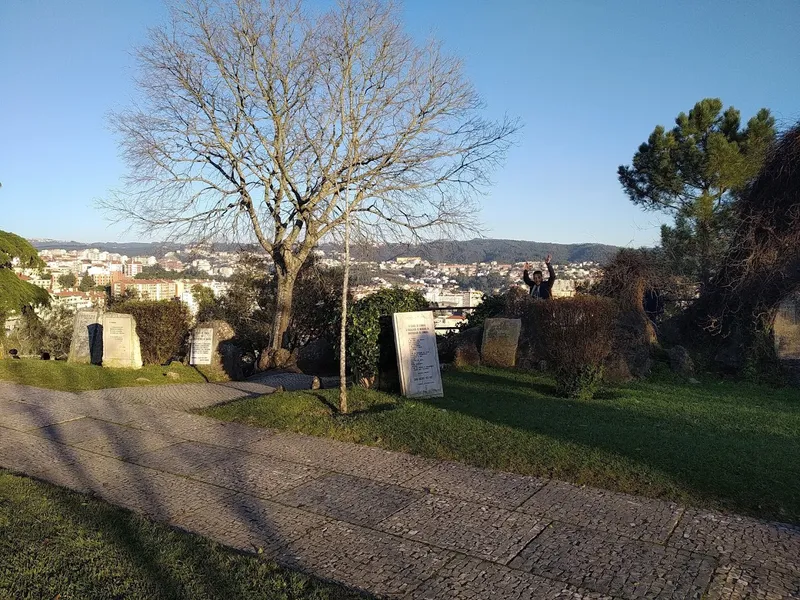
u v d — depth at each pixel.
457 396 9.71
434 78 17.78
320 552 4.53
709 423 8.11
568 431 7.41
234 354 15.02
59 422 8.62
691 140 21.28
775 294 11.79
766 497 5.44
